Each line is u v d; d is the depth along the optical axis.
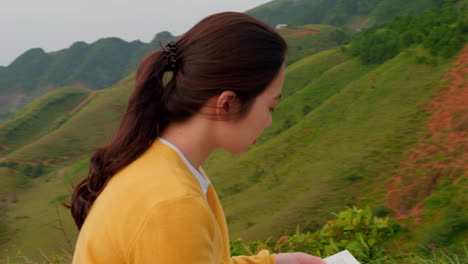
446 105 52.94
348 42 108.00
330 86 84.25
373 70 74.62
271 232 43.34
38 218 63.66
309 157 57.59
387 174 46.03
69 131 102.00
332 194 45.59
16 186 83.00
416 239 31.95
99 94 123.06
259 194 53.16
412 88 60.06
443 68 60.50
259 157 65.00
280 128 76.38
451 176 40.88
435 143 47.16
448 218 32.78
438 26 75.94
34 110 123.44
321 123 64.56
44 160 93.31
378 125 56.34
